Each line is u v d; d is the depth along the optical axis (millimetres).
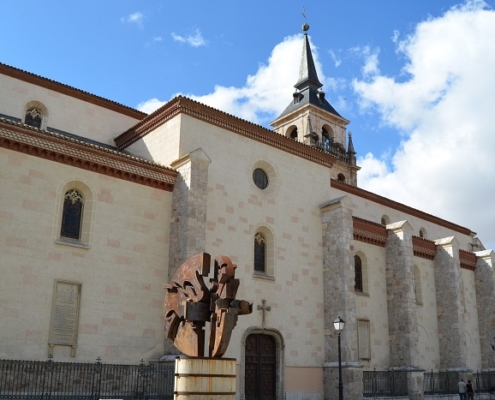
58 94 32062
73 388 21406
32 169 22672
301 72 64562
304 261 31781
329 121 61938
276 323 29203
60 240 22844
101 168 24656
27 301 21375
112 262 24062
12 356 20578
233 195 29047
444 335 41688
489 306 47031
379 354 35875
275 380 28828
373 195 45719
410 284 37156
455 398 38594
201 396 10477
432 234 51625
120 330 23578
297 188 32812
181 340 11570
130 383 22859
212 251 27109
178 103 28203
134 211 25344
